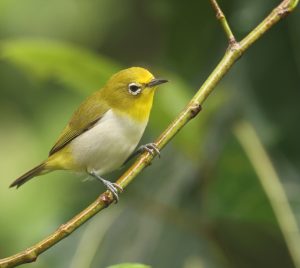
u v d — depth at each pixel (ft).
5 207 45.37
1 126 46.24
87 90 32.27
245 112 33.96
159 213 36.81
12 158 46.34
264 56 34.55
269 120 33.53
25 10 47.78
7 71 45.34
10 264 20.33
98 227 35.83
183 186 36.58
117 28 47.44
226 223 36.47
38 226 38.04
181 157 37.35
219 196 32.48
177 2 38.06
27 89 45.88
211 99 33.96
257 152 31.99
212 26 37.91
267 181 31.09
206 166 34.30
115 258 35.63
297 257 29.04
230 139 32.65
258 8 34.83
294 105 33.68
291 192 31.58
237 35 35.58
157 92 31.55
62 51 30.35
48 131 45.93
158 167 37.76
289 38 34.32
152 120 32.24
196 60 37.88
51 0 48.14
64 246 35.37
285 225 29.86
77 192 38.58
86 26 48.03
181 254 36.11
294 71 34.17
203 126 34.12
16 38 47.47
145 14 46.78
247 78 34.63
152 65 45.62
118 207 37.04
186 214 36.45
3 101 45.83
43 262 35.12
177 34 38.24
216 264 36.17
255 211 32.37
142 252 35.96
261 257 37.24
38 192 45.75
